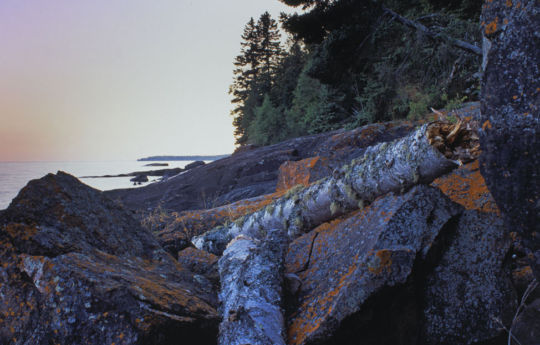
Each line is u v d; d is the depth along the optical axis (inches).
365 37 600.4
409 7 613.3
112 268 91.9
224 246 172.9
